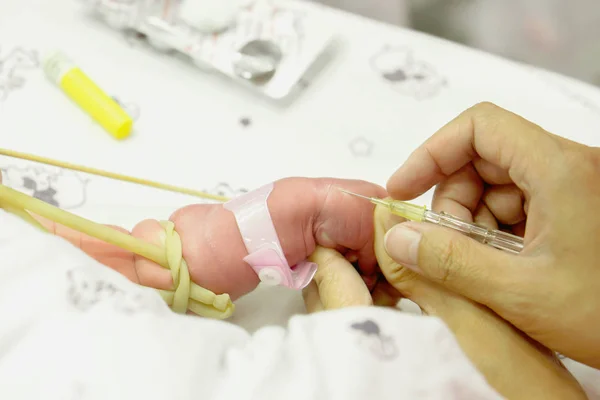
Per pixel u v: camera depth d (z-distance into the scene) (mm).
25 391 505
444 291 710
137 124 986
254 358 531
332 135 1001
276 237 740
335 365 503
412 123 1017
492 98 1040
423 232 649
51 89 1000
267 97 1023
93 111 966
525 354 663
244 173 961
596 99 1061
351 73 1058
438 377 517
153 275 709
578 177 643
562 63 1285
